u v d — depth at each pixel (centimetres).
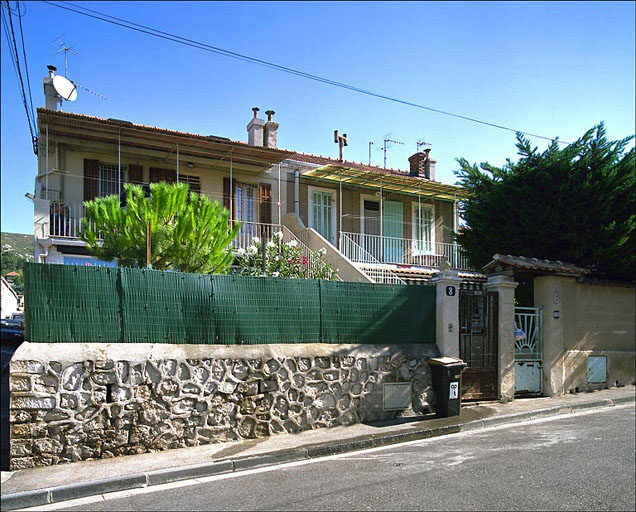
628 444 736
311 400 848
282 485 582
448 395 915
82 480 595
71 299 710
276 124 1833
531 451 702
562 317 1148
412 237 2081
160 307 766
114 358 713
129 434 709
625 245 1223
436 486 558
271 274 1252
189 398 755
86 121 1320
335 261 1473
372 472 620
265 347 833
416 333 981
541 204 1294
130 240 978
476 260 1473
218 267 1055
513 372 1055
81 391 688
